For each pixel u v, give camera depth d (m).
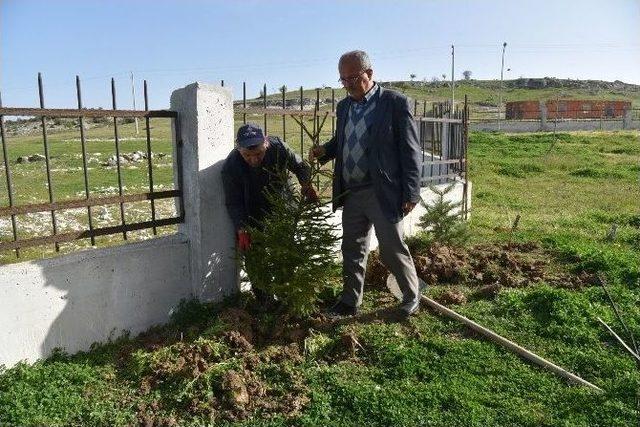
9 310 3.93
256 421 3.56
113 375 4.07
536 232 8.84
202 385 3.82
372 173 4.61
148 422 3.54
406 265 4.96
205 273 5.09
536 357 4.27
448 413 3.56
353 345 4.41
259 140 4.47
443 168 9.88
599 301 5.47
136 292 4.71
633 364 4.16
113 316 4.57
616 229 8.76
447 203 7.34
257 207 5.07
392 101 4.55
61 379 3.93
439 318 5.14
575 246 7.34
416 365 4.17
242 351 4.33
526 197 13.47
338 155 4.89
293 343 4.52
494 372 4.12
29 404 3.62
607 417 3.48
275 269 4.73
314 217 4.70
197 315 4.96
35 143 32.06
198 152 4.84
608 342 4.61
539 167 19.27
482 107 80.06
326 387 3.91
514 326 4.96
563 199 13.14
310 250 4.66
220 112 4.98
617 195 13.78
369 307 5.39
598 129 40.91
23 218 10.29
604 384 3.94
